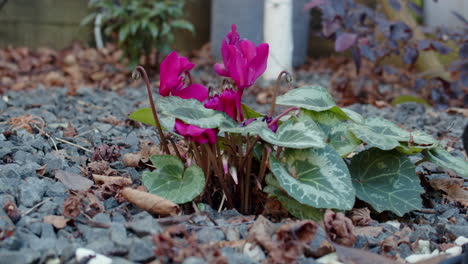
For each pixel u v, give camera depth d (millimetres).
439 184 1029
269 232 859
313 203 870
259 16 2133
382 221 951
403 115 1488
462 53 1547
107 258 812
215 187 945
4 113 1308
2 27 2408
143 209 893
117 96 1651
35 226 849
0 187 914
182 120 878
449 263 818
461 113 1573
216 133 899
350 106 1585
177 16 2098
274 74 2014
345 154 947
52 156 1035
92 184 956
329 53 2641
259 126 885
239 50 908
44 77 1994
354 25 1653
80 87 1799
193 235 822
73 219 867
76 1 2531
